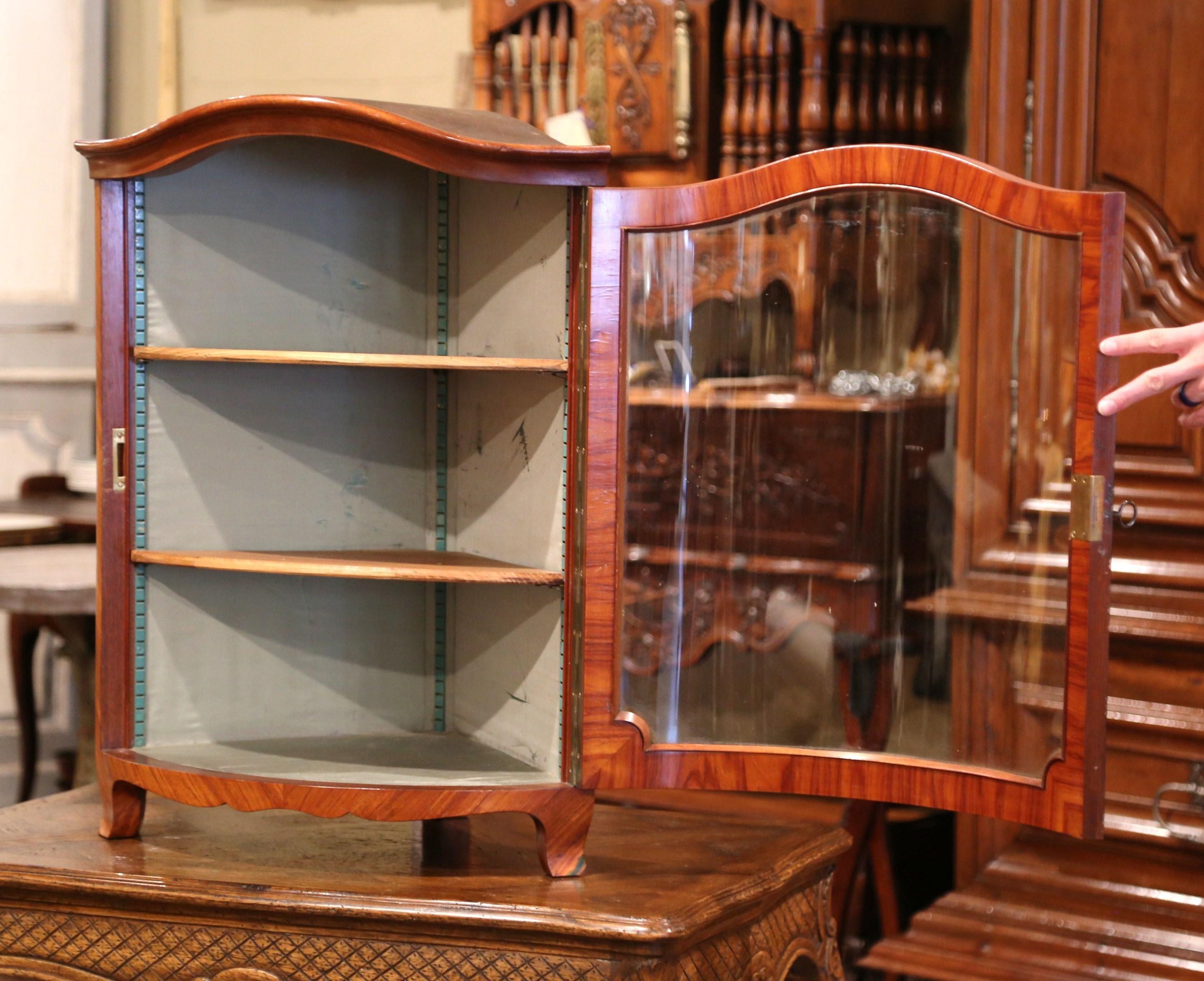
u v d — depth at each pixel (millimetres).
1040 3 2271
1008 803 1589
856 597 1735
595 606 1628
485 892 1621
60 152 3850
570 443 1666
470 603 1985
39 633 3367
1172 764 2182
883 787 1659
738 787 1680
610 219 1611
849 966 2500
